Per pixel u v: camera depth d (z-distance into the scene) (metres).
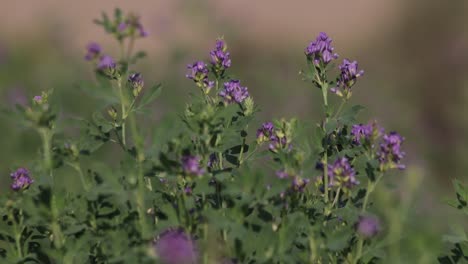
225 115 4.99
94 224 5.11
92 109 13.06
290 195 5.08
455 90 18.75
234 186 4.81
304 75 5.72
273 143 5.48
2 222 5.53
